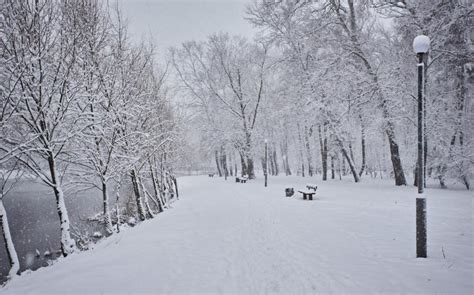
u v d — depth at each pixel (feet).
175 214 44.73
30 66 26.30
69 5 29.89
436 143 57.57
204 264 20.62
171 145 68.54
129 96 40.42
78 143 34.04
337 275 16.97
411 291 14.37
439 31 53.21
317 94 75.72
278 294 15.34
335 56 69.36
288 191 56.59
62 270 21.18
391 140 65.16
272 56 116.98
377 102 64.03
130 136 42.04
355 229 27.30
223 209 45.88
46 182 29.37
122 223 50.96
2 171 27.02
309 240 24.75
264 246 24.26
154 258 22.25
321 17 72.43
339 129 77.97
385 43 74.74
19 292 17.46
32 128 28.07
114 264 21.20
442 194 47.47
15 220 55.42
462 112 56.59
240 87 118.42
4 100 25.66
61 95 29.22
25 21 25.53
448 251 19.88
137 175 46.68
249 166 119.75
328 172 162.50
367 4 61.00
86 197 78.69
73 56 28.78
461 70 55.98
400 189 56.95
